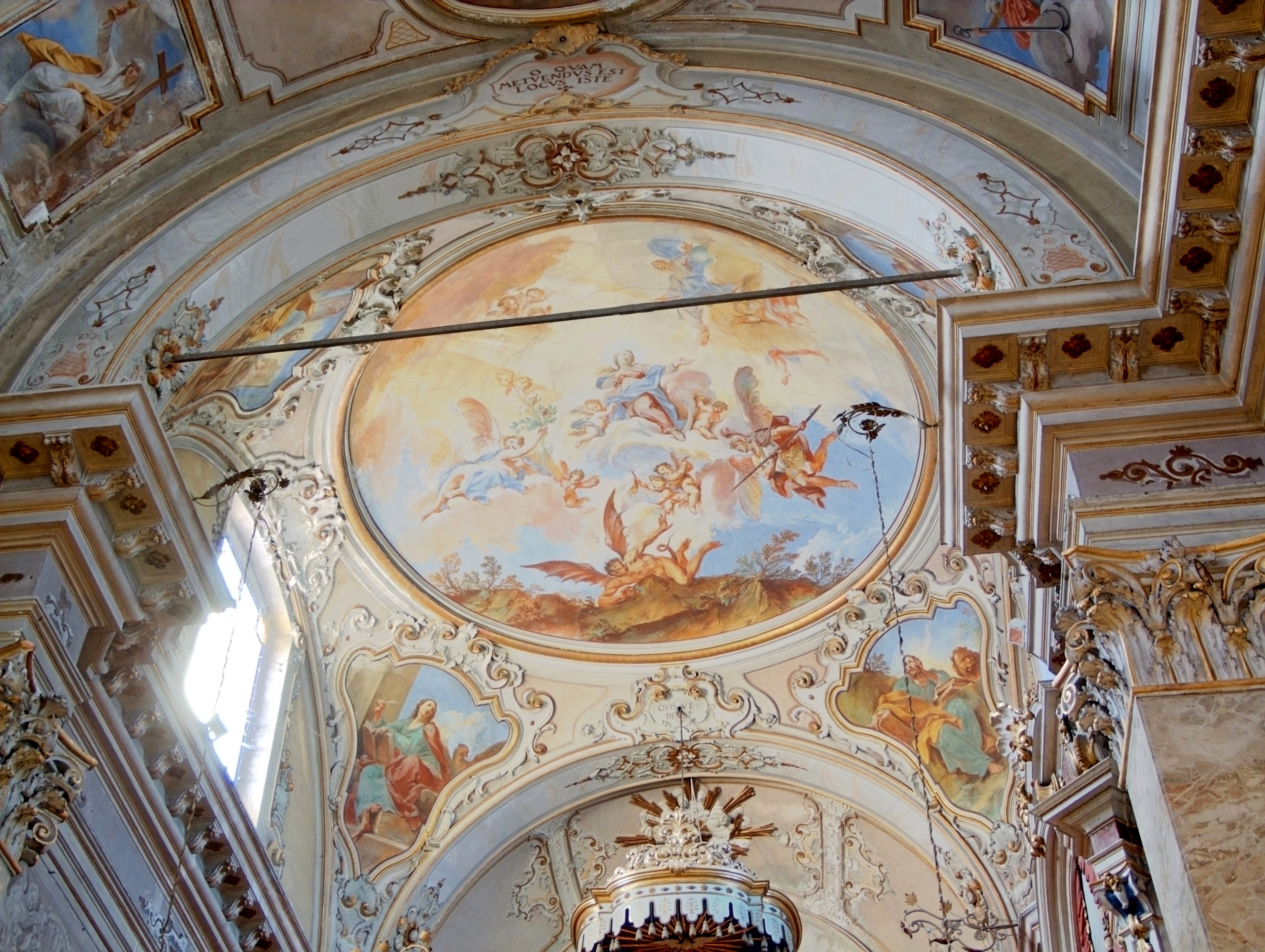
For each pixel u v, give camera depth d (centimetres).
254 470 1402
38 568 1008
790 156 1306
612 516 1803
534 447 1756
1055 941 1443
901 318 1485
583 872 1883
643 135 1357
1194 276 988
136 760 1166
